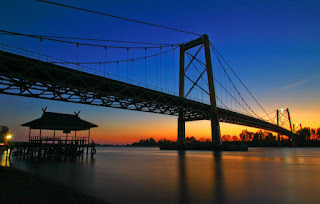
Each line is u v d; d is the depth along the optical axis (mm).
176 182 16641
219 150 77625
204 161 35188
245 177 18766
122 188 14641
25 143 42656
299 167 26203
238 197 12234
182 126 89750
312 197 12141
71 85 43219
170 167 26781
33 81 39094
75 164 31094
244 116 105000
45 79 41812
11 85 38281
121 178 18672
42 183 15102
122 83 52156
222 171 22625
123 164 31109
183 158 43125
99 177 19250
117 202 11414
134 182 16781
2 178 15797
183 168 25609
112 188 14648
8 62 35844
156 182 16688
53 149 42094
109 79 49344
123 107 56562
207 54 82375
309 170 23328
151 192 13484
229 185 15383
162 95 63594
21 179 16047
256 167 26234
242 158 42219
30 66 37531
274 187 14672
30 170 24031
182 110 80938
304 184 15633
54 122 39250
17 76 36531
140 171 23250
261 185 15312
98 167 27297
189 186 15141
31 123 38625
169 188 14555
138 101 58438
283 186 14984
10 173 18500
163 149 104750
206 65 82812
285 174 20344
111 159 41688
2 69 37000
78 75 43250
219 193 13133
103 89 50625
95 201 11031
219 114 84812
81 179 18250
